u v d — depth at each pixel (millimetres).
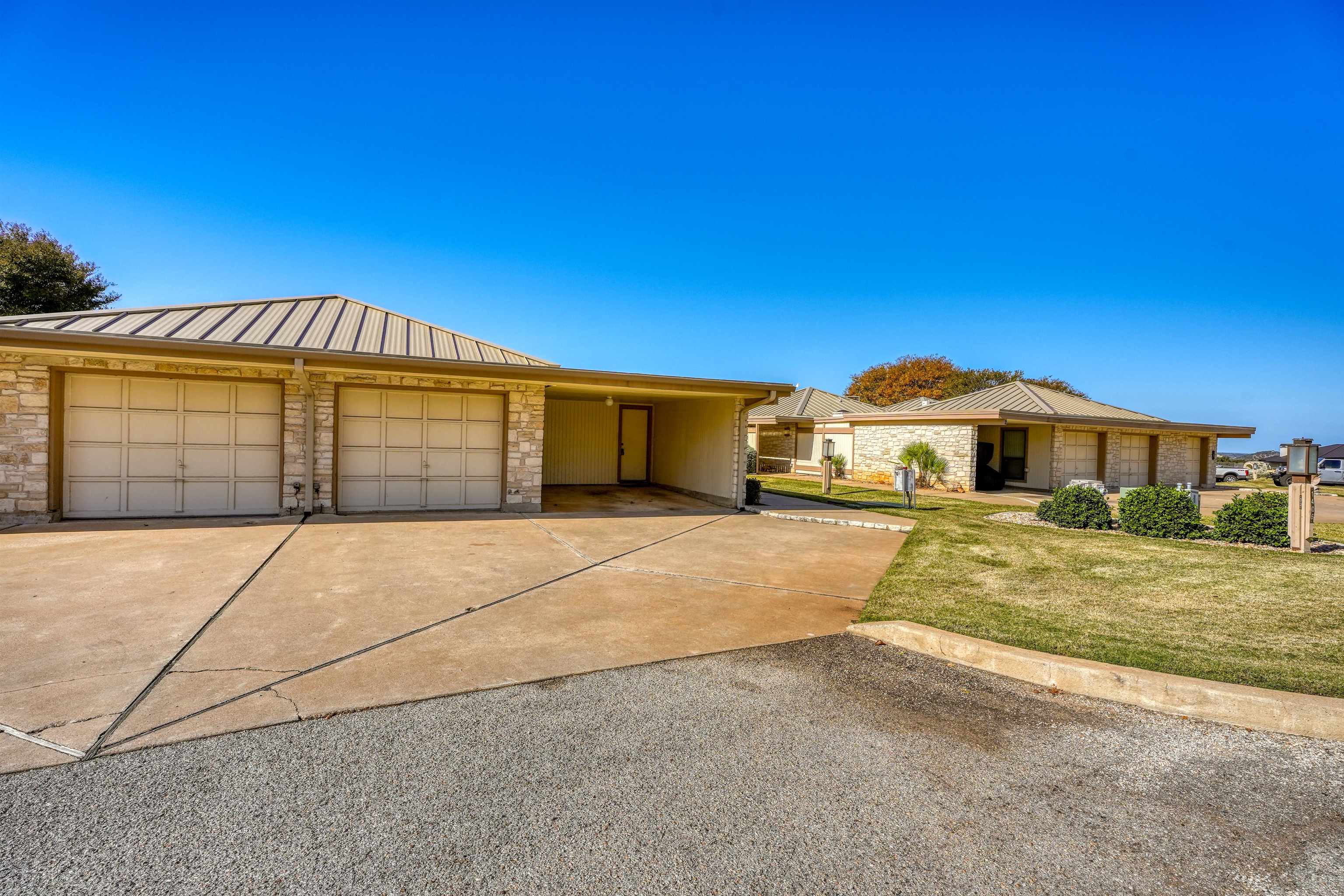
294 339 10445
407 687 3814
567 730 3338
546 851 2375
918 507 14406
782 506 13539
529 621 5168
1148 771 3057
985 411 18109
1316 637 4797
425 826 2506
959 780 2939
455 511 11281
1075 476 20219
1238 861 2418
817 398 28172
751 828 2549
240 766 2904
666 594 6137
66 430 9219
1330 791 2912
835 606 5875
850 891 2209
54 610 5105
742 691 3900
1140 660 4215
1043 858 2412
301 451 10227
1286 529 9094
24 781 2729
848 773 2984
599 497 14820
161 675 3893
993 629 4953
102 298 25375
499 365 10195
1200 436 23500
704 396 14469
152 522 9320
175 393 9672
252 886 2152
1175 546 9094
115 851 2309
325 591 5871
